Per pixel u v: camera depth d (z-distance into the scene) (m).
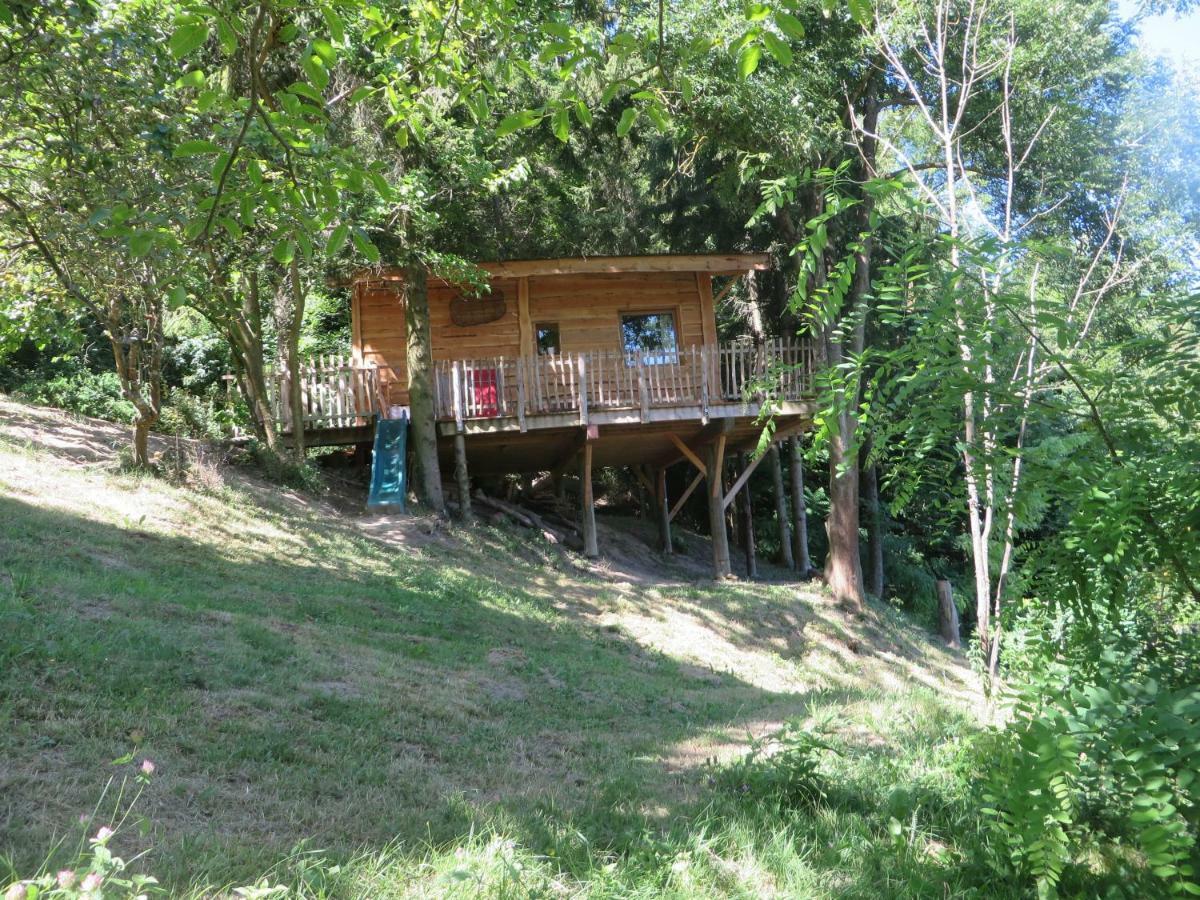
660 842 4.76
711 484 20.52
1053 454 3.69
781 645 16.83
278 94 4.24
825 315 3.88
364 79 15.23
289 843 4.45
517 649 11.63
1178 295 3.47
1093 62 17.64
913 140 20.69
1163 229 14.57
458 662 10.01
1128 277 10.85
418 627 11.34
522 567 17.03
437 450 19.44
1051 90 17.67
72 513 11.38
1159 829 2.89
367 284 19.27
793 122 16.08
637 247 25.05
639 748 7.44
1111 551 3.31
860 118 19.08
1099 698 3.27
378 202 14.80
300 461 17.59
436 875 4.08
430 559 15.40
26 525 10.18
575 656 12.24
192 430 17.80
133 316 13.24
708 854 4.59
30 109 6.94
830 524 20.53
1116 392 3.53
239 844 4.33
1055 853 3.43
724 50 14.98
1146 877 3.97
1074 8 17.02
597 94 15.70
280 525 14.27
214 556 11.71
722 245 22.91
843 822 5.26
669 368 19.83
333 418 19.23
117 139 6.95
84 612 7.72
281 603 10.48
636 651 13.95
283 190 4.71
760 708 10.39
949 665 19.64
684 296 20.69
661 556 22.81
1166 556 3.33
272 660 7.90
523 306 20.00
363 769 5.77
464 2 5.71
